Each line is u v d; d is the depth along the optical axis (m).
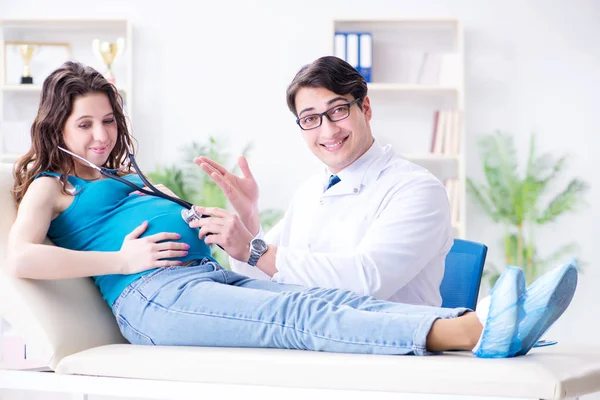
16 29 5.29
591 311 5.18
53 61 5.28
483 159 5.21
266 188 5.28
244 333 1.72
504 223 5.17
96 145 2.01
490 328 1.52
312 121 2.24
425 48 5.22
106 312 1.97
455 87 4.99
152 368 1.60
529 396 1.39
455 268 2.55
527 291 1.53
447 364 1.46
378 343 1.60
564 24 5.22
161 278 1.84
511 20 5.24
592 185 5.20
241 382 1.55
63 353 1.75
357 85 2.22
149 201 2.00
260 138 5.29
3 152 5.03
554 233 5.20
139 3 5.31
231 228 1.98
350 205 2.24
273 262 2.02
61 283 1.89
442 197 2.20
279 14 5.30
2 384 1.71
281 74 5.30
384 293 2.04
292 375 1.52
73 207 1.94
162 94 5.30
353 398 1.49
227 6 5.31
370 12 5.26
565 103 5.22
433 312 1.67
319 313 1.67
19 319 1.75
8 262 1.78
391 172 2.25
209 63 5.31
